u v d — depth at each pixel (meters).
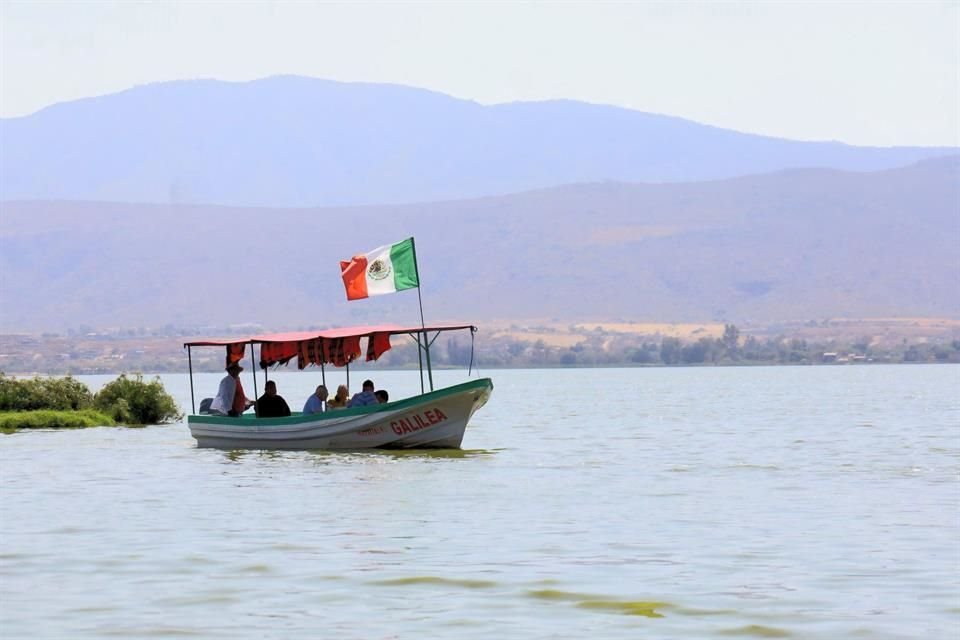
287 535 47.50
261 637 32.09
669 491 61.53
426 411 78.75
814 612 34.41
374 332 79.56
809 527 49.19
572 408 165.88
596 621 33.56
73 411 115.75
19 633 32.66
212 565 41.28
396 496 59.16
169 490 62.53
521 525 49.84
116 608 35.28
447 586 37.88
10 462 78.31
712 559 42.09
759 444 94.06
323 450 81.00
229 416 85.19
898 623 33.16
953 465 75.19
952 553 43.09
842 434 105.50
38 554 43.62
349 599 36.22
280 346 83.88
